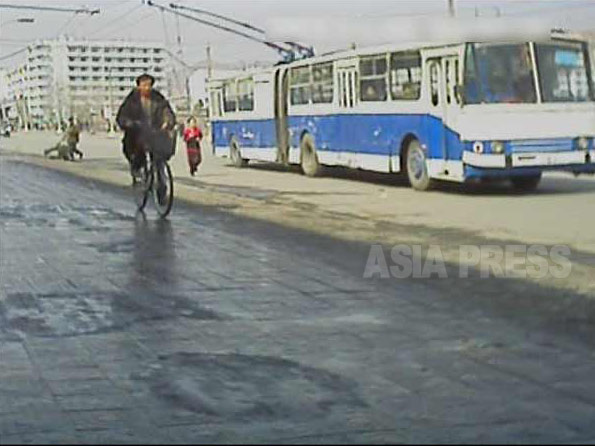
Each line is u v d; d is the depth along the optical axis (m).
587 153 19.91
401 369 6.43
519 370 6.36
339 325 7.77
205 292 9.28
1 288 9.68
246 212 17.09
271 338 7.36
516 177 20.25
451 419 5.37
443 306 8.48
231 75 34.72
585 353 6.78
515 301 8.67
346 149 24.80
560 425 5.25
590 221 14.72
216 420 5.43
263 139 30.88
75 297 9.16
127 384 6.18
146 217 16.27
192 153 28.66
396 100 22.09
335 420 5.39
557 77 19.80
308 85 27.17
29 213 17.30
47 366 6.66
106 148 55.09
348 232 13.92
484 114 19.36
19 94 105.62
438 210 16.94
